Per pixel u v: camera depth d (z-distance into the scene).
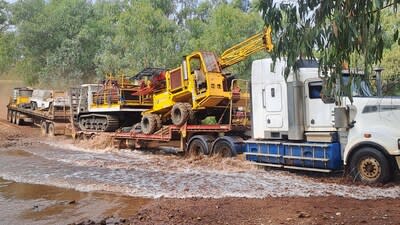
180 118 15.75
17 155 17.03
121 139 19.22
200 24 39.72
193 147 15.13
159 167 13.55
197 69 15.70
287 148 11.67
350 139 10.32
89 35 45.84
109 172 12.79
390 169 9.76
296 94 11.38
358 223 6.67
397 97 10.03
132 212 8.41
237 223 7.03
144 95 19.33
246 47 15.06
